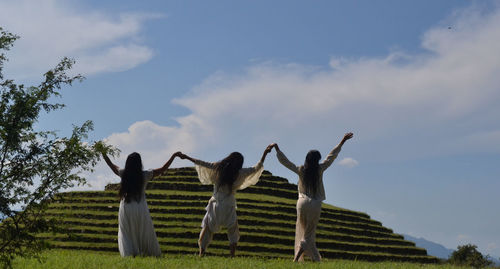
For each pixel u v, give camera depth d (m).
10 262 11.59
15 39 11.58
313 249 15.41
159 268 11.65
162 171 14.85
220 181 15.12
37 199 11.27
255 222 40.91
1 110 11.20
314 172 15.29
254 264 12.95
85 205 42.31
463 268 16.61
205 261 13.23
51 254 15.70
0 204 10.94
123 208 14.32
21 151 11.20
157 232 37.66
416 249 45.22
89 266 12.16
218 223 15.26
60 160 11.34
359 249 41.59
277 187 51.44
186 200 44.25
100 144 11.82
